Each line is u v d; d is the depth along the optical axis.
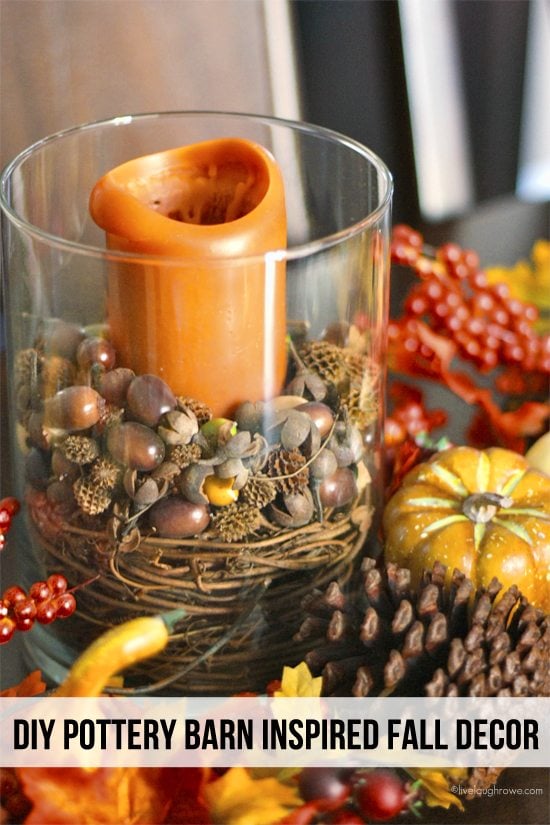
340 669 0.74
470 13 1.88
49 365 0.74
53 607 0.76
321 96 1.72
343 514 0.78
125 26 1.17
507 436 0.95
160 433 0.72
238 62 1.24
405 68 1.67
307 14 1.66
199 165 0.78
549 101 2.12
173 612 0.76
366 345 0.78
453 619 0.74
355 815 0.73
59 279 0.73
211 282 0.72
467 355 0.97
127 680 0.78
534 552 0.79
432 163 1.78
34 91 1.15
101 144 0.83
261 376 0.74
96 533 0.75
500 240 1.18
